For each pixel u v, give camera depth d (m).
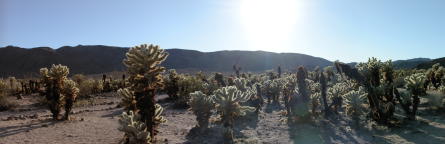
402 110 18.53
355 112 15.48
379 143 12.17
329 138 13.14
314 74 43.50
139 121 11.49
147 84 11.44
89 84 42.88
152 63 11.43
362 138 13.02
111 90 48.28
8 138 13.24
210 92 27.08
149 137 11.04
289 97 17.09
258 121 17.39
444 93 21.31
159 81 11.77
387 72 17.44
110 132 14.76
